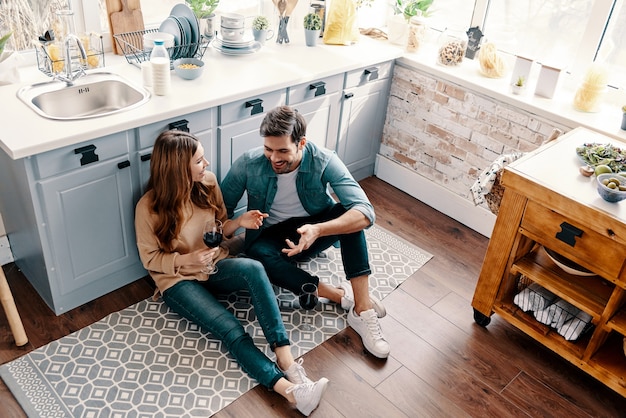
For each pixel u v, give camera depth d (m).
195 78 2.60
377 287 2.70
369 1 3.43
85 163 2.15
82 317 2.41
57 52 2.45
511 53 3.16
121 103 2.54
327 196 2.48
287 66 2.86
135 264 2.58
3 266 2.64
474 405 2.18
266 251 2.43
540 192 2.07
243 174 2.42
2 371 2.15
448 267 2.88
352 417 2.09
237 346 2.16
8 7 2.44
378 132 3.45
